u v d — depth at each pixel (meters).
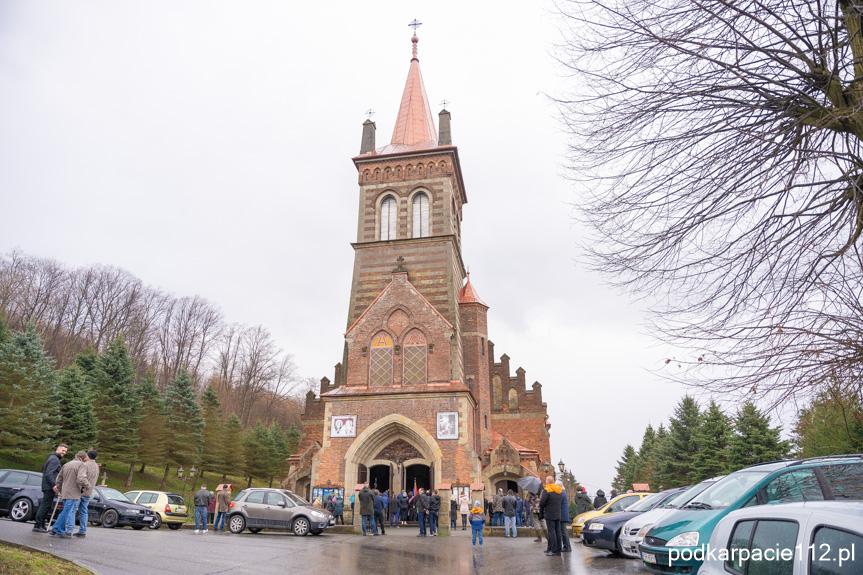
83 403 43.12
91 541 16.25
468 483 32.81
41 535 15.78
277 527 24.14
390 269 41.22
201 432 54.97
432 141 47.22
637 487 23.55
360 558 16.66
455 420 34.03
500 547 20.38
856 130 7.89
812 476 9.21
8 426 37.97
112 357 47.56
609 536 16.48
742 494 9.97
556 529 17.39
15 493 20.34
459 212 48.12
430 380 36.19
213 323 96.00
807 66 8.63
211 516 31.08
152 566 13.09
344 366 37.34
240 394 93.25
